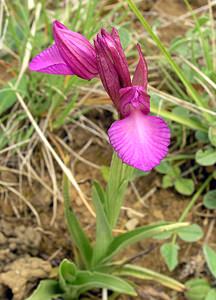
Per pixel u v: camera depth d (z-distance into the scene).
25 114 0.18
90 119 0.18
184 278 0.16
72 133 0.18
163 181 0.17
